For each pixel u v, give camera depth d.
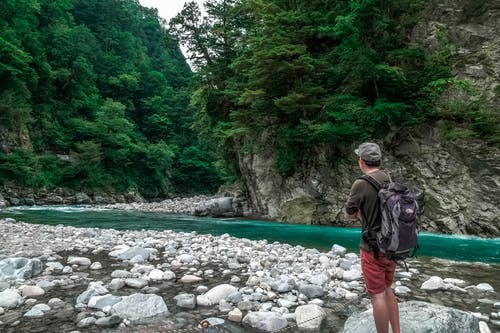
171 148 63.00
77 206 35.25
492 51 17.91
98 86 63.28
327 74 19.67
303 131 18.81
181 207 32.06
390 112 17.31
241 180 26.30
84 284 5.57
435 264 7.75
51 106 48.81
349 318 3.94
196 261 7.09
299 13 20.03
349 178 18.56
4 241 9.36
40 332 3.80
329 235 13.74
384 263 3.05
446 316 3.65
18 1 46.88
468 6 18.83
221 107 27.17
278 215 21.00
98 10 76.44
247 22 26.20
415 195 2.90
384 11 18.97
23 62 40.75
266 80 19.84
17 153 38.62
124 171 53.94
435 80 17.66
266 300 4.91
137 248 7.61
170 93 72.56
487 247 11.41
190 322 4.14
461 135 16.25
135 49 80.69
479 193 15.77
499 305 4.84
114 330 3.87
